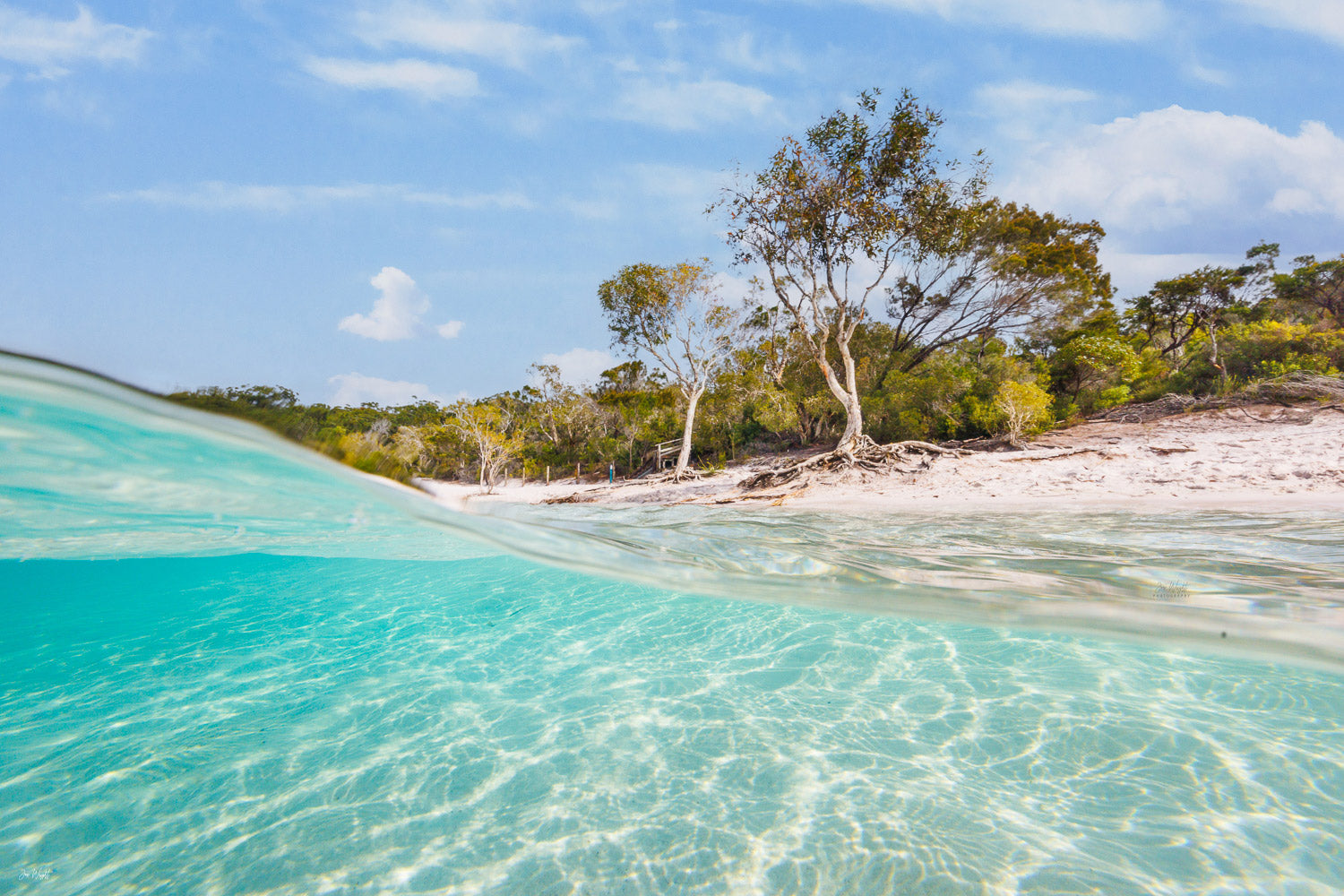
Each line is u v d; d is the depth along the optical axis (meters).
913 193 16.36
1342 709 3.16
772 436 27.00
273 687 3.79
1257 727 2.97
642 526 9.00
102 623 5.01
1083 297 23.69
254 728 3.23
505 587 6.04
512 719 3.32
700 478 22.06
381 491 4.38
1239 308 25.48
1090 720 3.10
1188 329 26.77
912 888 1.93
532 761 2.86
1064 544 6.39
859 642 4.44
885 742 2.95
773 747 2.94
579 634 4.77
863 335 25.48
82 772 2.78
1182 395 18.97
